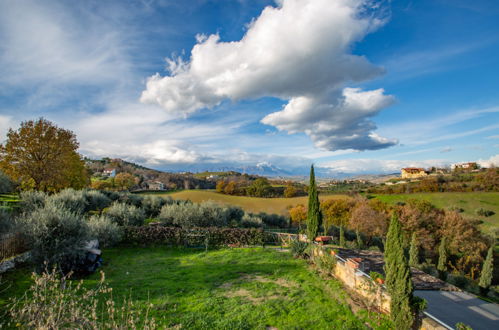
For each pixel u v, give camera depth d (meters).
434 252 35.34
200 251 17.61
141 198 36.66
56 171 29.30
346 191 75.31
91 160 121.62
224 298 9.09
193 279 11.16
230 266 13.69
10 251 9.48
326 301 9.11
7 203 21.48
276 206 58.03
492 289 21.12
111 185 70.88
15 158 27.81
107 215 21.02
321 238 16.45
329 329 7.18
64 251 10.06
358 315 8.10
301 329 7.13
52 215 10.29
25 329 4.52
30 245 9.77
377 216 40.06
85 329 5.00
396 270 7.33
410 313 6.89
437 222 38.34
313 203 18.86
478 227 39.78
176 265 13.72
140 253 16.42
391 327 7.42
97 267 11.95
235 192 76.38
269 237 21.16
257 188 75.38
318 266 13.08
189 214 25.08
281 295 9.57
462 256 33.94
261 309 8.27
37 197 20.08
